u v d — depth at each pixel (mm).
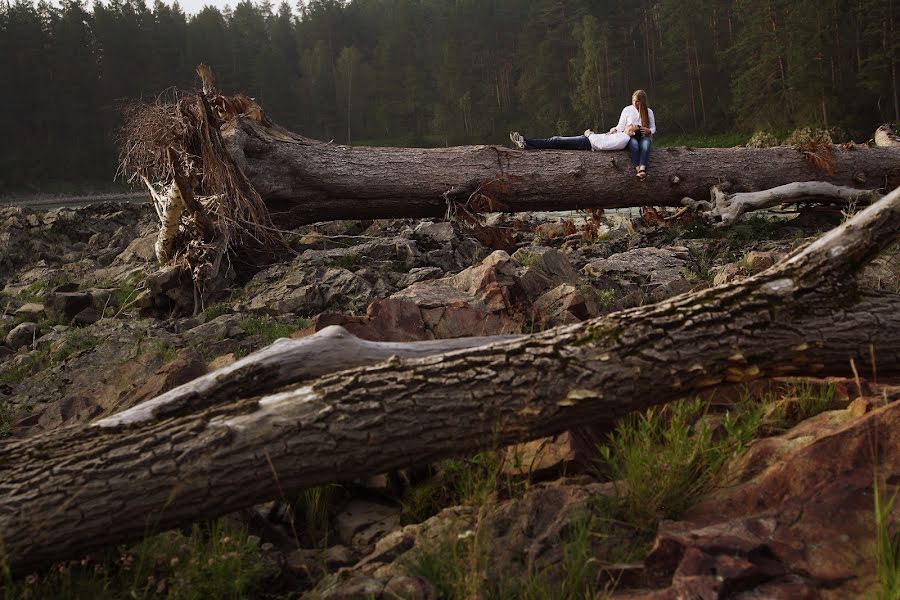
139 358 5312
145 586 2904
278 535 3422
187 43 106938
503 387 2965
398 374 2982
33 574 2768
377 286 7832
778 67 61344
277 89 107250
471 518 3018
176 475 2756
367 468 2928
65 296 8305
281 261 9523
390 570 2768
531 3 114562
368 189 10492
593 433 3627
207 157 8750
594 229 11375
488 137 106938
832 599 2195
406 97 116625
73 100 83812
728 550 2381
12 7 86500
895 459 2719
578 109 88938
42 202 61844
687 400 3607
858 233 3113
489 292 5828
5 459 2850
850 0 61188
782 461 2898
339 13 142500
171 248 8438
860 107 58938
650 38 95688
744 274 6605
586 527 2775
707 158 11305
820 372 3152
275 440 2830
